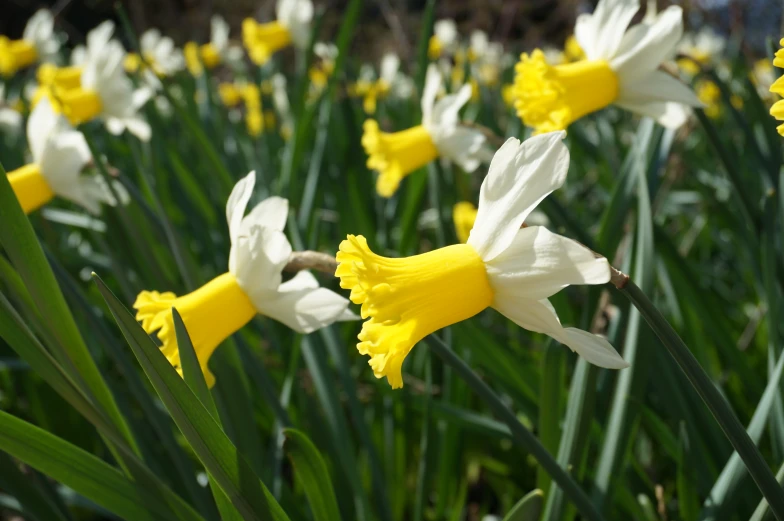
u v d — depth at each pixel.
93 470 0.27
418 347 0.50
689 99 0.35
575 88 0.35
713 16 1.22
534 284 0.23
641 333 0.31
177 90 1.14
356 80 1.06
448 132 0.46
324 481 0.28
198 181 0.65
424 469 0.40
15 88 1.19
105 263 0.61
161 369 0.22
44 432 0.26
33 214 0.61
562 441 0.30
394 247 0.70
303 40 0.88
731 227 0.56
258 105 0.96
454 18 2.18
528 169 0.23
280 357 0.47
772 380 0.29
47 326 0.28
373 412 0.49
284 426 0.37
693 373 0.22
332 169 0.72
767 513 0.25
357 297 0.23
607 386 0.35
